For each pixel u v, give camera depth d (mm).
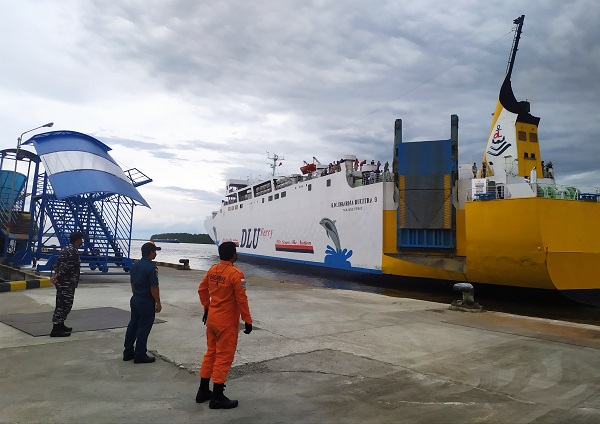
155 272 5340
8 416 3482
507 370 5484
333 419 3672
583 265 16234
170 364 5230
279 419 3633
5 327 7055
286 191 32031
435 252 19266
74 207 16578
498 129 20797
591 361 6055
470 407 4090
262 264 36406
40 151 15602
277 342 6688
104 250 16859
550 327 8891
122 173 17250
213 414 3695
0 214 20500
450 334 7805
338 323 8594
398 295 19609
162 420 3521
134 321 5332
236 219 43281
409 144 19812
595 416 3934
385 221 21359
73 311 8734
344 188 24656
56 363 5086
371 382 4809
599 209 16781
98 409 3709
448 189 18891
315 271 27984
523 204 15797
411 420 3707
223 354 3914
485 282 18141
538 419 3822
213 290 4082
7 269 18078
